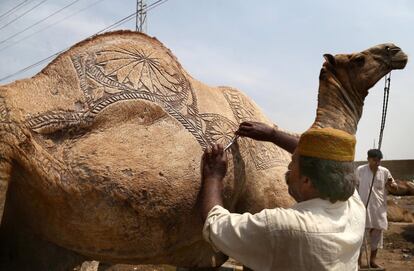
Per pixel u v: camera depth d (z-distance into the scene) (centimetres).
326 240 234
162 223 327
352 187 248
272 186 393
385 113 381
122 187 309
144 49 358
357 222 257
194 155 340
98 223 312
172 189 324
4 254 343
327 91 375
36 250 343
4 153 289
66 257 348
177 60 376
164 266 717
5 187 290
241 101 412
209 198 308
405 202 1881
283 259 235
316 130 248
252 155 390
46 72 324
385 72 383
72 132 312
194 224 340
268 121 422
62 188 301
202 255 378
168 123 340
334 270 236
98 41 346
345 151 245
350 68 378
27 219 325
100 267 692
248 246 243
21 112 300
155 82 348
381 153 802
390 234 1193
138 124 330
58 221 315
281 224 235
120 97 327
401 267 868
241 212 390
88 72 328
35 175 298
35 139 300
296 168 258
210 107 373
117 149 316
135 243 326
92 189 305
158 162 323
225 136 366
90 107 317
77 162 305
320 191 244
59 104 312
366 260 834
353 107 377
